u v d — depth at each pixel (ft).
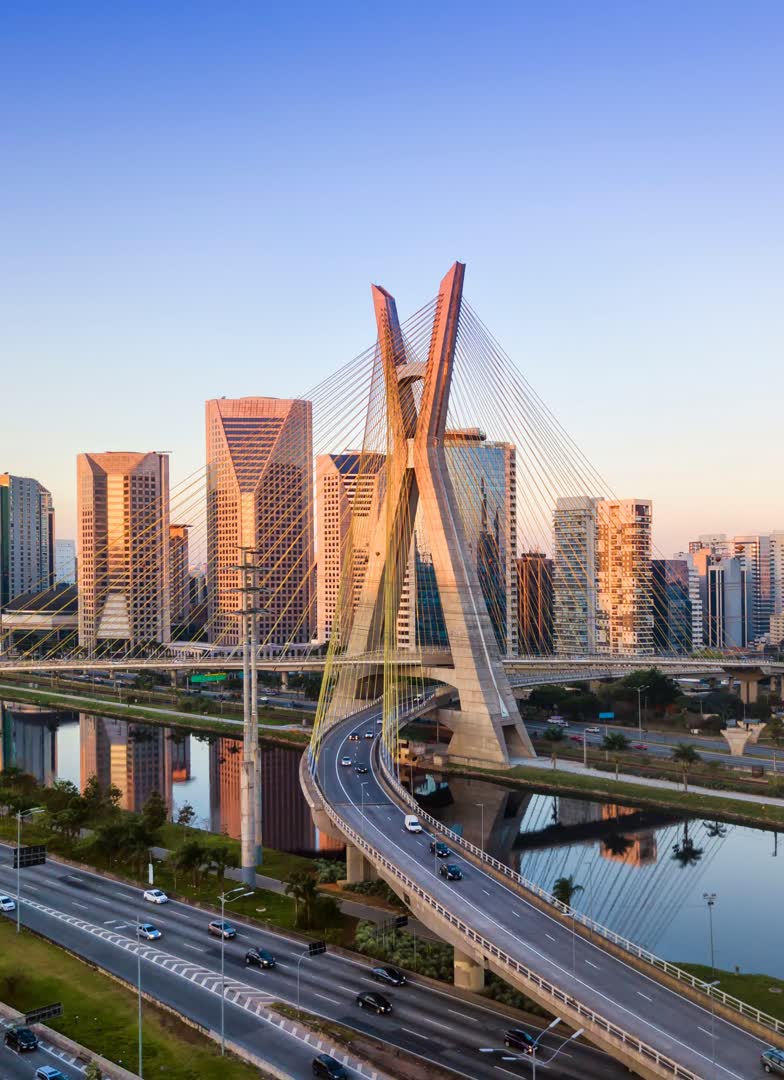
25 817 475.72
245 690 409.69
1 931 323.16
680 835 499.10
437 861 334.44
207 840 458.50
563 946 261.24
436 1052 237.66
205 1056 236.63
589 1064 231.30
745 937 351.25
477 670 654.94
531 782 602.03
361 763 496.23
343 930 329.72
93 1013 261.65
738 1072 197.16
